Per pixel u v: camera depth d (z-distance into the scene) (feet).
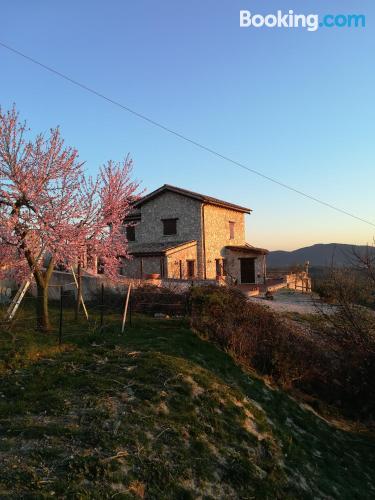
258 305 45.34
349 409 36.24
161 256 83.05
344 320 40.09
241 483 19.15
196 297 41.32
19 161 30.99
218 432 21.90
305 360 38.14
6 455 15.67
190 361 29.12
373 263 36.96
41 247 32.99
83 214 34.42
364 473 25.76
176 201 92.94
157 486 16.75
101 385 22.41
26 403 19.70
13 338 28.37
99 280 50.03
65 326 34.83
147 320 39.45
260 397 29.68
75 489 14.64
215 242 94.58
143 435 19.21
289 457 23.00
